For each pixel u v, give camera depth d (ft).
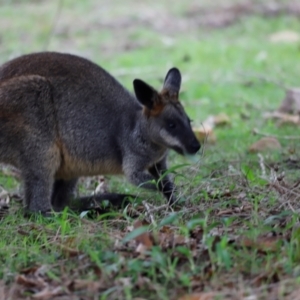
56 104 38.42
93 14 92.79
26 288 27.66
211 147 51.01
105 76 39.81
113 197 38.73
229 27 90.43
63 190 40.78
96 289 26.45
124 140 39.24
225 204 34.30
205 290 25.90
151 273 26.99
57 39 86.12
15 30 88.89
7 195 41.83
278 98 65.31
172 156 48.49
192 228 30.81
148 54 80.07
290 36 85.05
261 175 39.58
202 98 65.92
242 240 28.81
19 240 33.12
